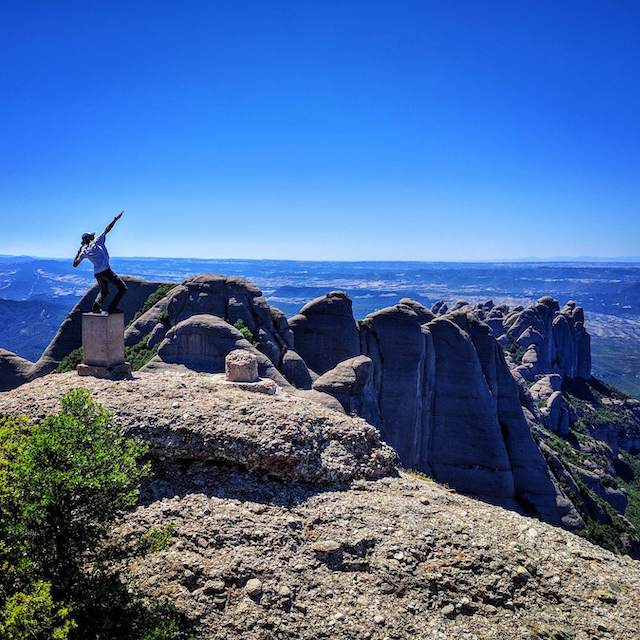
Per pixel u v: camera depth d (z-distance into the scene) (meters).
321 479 17.95
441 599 14.38
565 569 15.70
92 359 21.64
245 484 17.27
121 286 21.92
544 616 14.20
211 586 13.73
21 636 9.77
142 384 20.44
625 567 16.44
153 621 12.29
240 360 22.27
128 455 13.23
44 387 20.38
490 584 14.81
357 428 19.97
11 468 12.27
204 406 18.84
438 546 15.84
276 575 14.29
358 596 14.24
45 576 11.66
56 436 12.18
